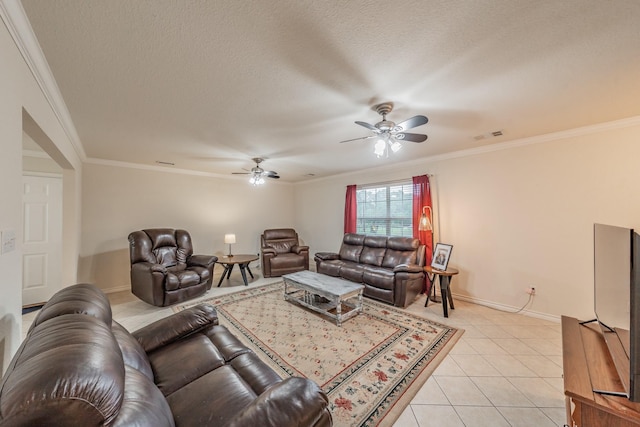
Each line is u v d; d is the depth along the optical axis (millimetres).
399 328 2785
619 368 1159
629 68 1667
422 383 1885
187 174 5016
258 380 1309
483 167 3531
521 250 3215
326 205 5953
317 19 1247
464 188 3721
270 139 3111
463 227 3736
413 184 4211
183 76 1743
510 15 1226
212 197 5367
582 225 2805
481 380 1926
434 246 4047
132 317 3107
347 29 1318
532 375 1986
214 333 1795
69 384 572
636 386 959
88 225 3928
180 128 2711
